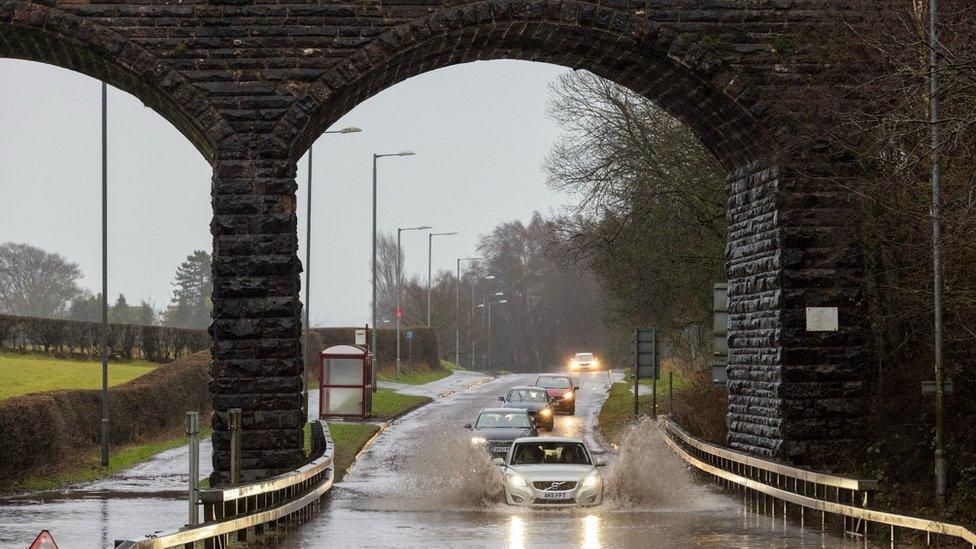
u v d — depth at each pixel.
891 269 43.56
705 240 77.25
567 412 97.62
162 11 42.75
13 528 35.44
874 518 31.19
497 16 42.97
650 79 46.84
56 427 56.41
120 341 113.62
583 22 43.31
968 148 35.59
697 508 42.16
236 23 42.88
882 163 40.50
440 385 143.12
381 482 51.25
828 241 44.62
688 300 82.12
